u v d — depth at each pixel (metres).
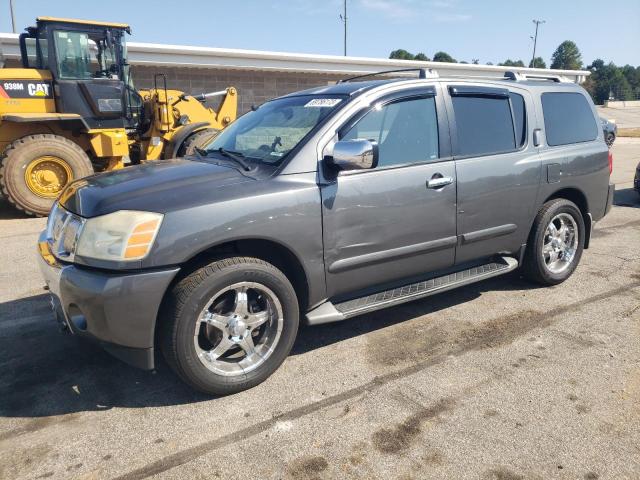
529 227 4.47
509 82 4.44
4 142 8.95
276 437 2.72
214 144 4.11
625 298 4.49
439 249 3.88
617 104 65.06
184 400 3.09
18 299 4.70
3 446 2.70
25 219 8.53
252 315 3.15
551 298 4.52
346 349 3.67
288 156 3.28
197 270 2.92
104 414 2.97
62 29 8.79
